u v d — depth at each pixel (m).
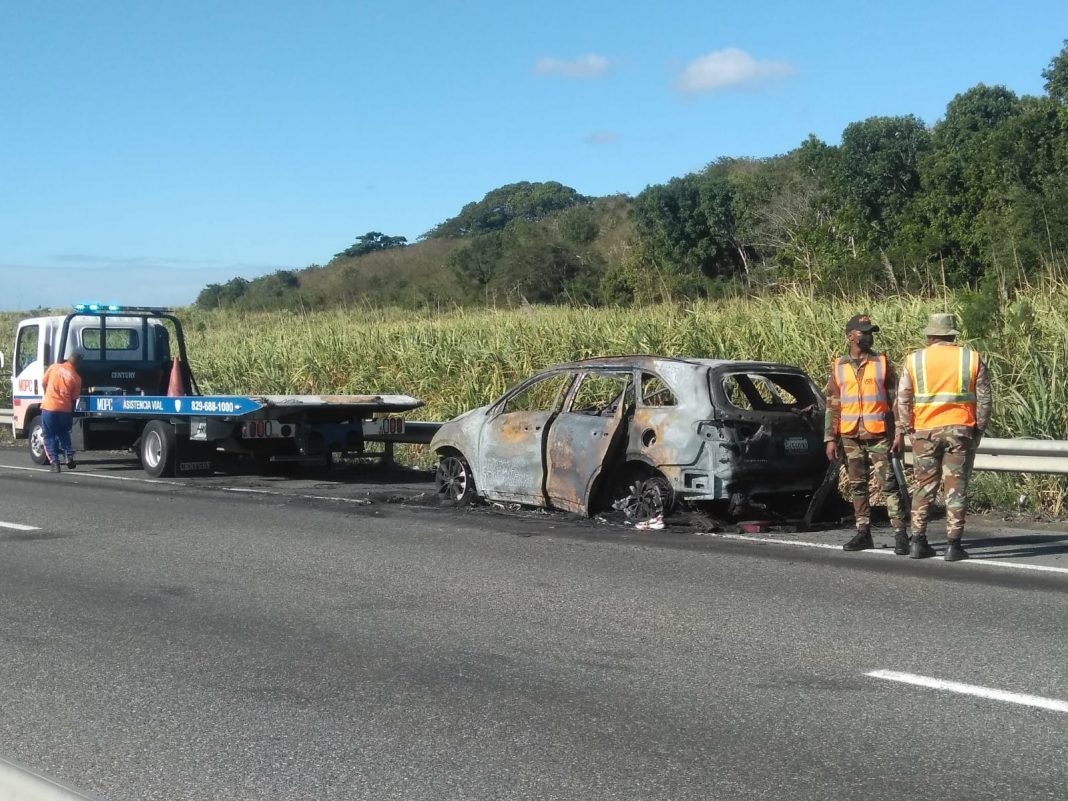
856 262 22.02
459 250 50.78
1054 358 12.24
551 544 9.86
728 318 16.67
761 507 10.36
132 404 16.19
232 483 15.07
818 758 4.75
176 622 7.21
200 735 5.15
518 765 4.73
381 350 21.17
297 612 7.45
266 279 64.12
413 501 12.70
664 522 10.50
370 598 7.83
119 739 5.11
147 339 18.05
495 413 11.98
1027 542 9.77
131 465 17.89
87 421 16.92
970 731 5.04
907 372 9.00
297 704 5.57
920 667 6.01
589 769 4.68
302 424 14.79
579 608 7.45
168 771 4.72
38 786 3.06
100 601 7.82
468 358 18.95
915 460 9.03
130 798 4.45
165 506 12.63
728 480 10.06
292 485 14.81
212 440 15.20
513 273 42.69
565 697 5.62
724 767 4.68
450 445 12.36
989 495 11.61
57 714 5.46
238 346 24.83
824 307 15.87
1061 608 7.29
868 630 6.77
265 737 5.11
